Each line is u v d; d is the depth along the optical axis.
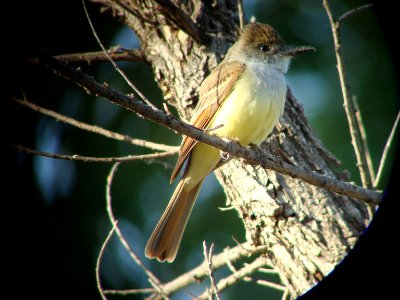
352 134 8.40
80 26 12.16
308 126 9.47
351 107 8.38
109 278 11.34
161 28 9.95
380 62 11.39
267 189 8.37
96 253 11.39
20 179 11.86
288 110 9.52
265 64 9.61
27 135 11.98
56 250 11.50
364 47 11.64
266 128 9.10
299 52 9.84
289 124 9.31
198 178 9.45
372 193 7.40
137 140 8.85
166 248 9.31
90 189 11.58
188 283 9.41
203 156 9.24
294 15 12.09
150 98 11.92
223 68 9.39
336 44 8.38
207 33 9.86
